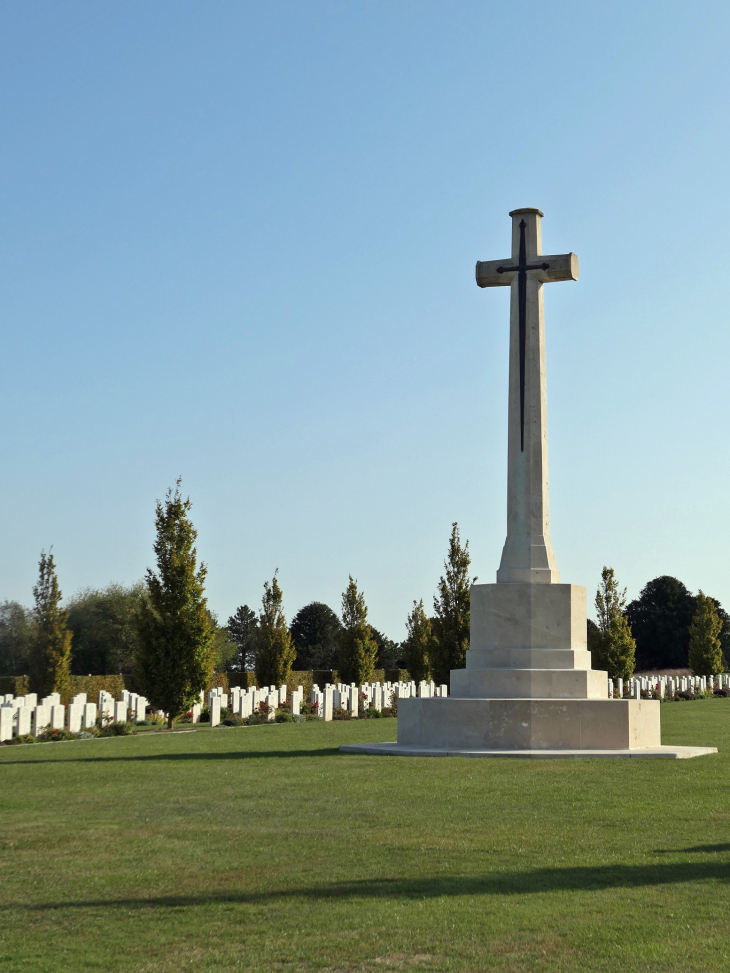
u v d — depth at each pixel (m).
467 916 7.56
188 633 28.91
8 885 8.64
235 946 6.96
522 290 21.81
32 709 25.09
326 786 14.20
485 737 19.02
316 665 93.75
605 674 21.16
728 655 93.50
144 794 13.52
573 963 6.51
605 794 13.34
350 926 7.36
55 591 39.84
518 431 21.45
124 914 7.75
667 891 8.21
